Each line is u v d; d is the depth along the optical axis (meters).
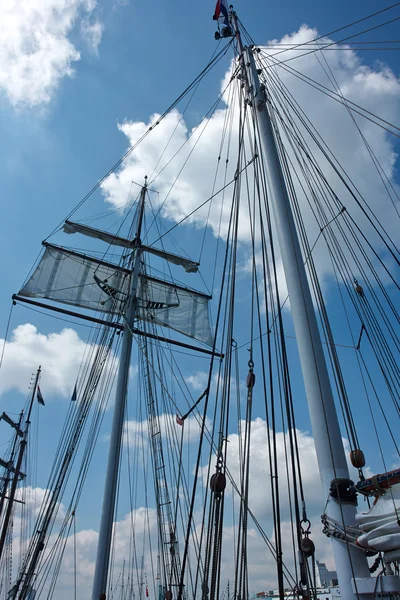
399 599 3.92
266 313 6.80
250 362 6.67
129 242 24.28
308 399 5.17
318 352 5.35
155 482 17.36
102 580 13.80
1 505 25.05
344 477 4.60
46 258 22.80
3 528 22.03
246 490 6.07
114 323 20.67
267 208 7.38
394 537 3.94
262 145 7.64
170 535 14.86
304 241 7.08
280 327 6.23
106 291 22.23
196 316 25.84
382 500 4.26
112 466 15.84
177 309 25.44
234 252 7.78
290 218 6.56
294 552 5.05
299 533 4.86
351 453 4.98
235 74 9.88
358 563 4.26
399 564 4.34
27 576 15.34
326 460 4.73
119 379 18.14
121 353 19.00
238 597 5.49
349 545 4.33
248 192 8.39
